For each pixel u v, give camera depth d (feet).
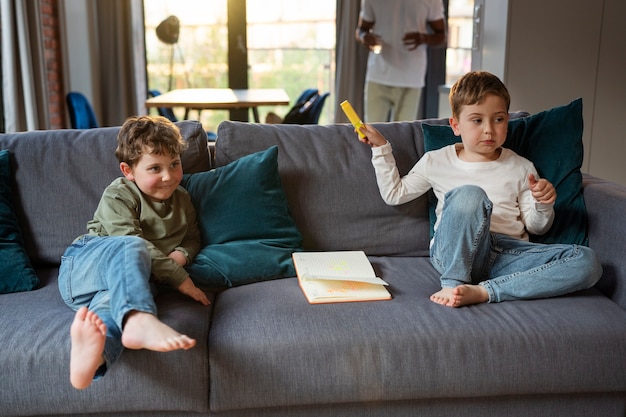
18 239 5.95
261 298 5.39
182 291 5.36
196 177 6.29
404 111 15.65
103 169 6.33
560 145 6.37
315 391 4.76
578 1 10.26
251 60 18.92
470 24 13.14
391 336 4.79
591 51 10.42
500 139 6.04
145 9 18.78
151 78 19.26
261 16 18.60
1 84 15.06
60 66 17.20
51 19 16.71
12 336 4.70
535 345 4.80
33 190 6.23
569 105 6.52
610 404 5.14
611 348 4.83
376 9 14.99
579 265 5.35
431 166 6.40
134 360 4.60
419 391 4.82
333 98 18.95
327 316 5.00
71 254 5.47
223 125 6.70
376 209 6.56
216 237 6.05
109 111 18.34
